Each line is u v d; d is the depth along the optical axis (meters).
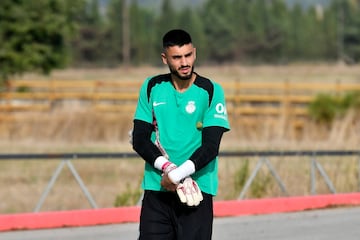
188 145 11.52
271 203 23.45
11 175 32.28
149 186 11.62
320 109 45.44
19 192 28.44
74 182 30.45
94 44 179.50
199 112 11.52
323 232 20.33
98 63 168.00
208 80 11.64
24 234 20.53
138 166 33.22
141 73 125.31
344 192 26.09
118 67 149.50
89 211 21.88
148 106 11.68
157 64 166.12
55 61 56.00
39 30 54.50
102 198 27.11
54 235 20.34
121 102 56.81
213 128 11.47
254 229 20.80
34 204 26.31
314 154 24.67
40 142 44.31
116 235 20.28
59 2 54.78
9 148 41.41
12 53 54.19
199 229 11.53
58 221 21.56
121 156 23.33
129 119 46.06
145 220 11.70
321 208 24.03
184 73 11.39
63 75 117.81
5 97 53.12
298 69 124.50
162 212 11.62
